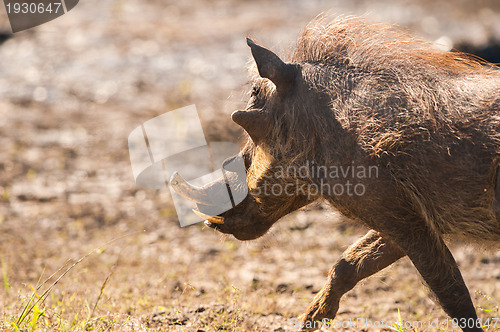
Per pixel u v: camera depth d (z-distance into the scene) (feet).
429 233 41.04
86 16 197.98
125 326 48.62
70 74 150.41
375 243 46.21
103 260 72.95
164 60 158.61
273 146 44.16
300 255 74.54
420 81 41.78
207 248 77.30
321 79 42.91
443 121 39.81
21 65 156.04
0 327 45.01
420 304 60.70
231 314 52.44
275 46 50.44
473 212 40.01
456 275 41.81
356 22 46.24
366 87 41.91
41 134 118.21
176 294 60.44
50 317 48.42
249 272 69.72
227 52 161.27
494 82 41.37
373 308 60.13
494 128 39.01
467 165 39.17
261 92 44.80
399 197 40.42
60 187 96.73
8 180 98.27
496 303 57.72
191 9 209.87
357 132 40.73
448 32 169.78
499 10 198.18
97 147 112.16
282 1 216.54
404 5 206.49
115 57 160.56
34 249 75.82
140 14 202.90
